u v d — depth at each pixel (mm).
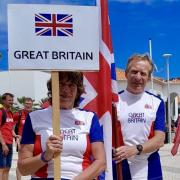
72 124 3516
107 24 4484
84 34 3475
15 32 3369
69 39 3445
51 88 3514
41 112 3568
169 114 23594
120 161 4312
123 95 4555
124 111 4473
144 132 4457
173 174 12133
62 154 3436
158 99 4582
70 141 3453
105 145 4297
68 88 3551
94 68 3492
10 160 9734
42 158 3346
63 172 3406
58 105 3398
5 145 9461
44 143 3461
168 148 20172
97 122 3613
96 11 3502
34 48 3395
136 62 4496
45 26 3406
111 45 4520
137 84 4480
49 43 3414
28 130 3545
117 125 4441
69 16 3445
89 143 3510
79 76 3627
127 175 4422
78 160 3457
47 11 3412
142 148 4332
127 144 4441
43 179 3434
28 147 3516
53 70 3422
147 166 4461
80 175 3396
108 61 4449
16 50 3371
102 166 3500
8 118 9672
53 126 3371
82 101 4379
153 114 4492
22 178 10891
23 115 10234
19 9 3377
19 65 3375
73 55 3457
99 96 4402
